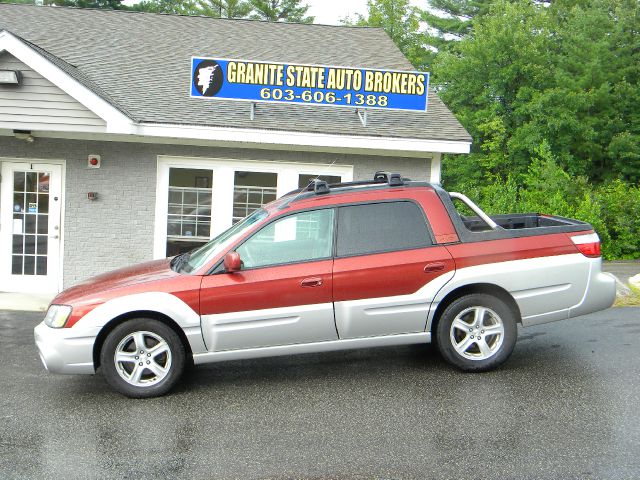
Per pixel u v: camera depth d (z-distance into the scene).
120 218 10.55
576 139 21.88
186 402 5.34
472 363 5.79
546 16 23.52
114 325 5.49
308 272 5.55
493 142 21.42
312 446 4.41
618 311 8.47
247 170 10.71
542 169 18.67
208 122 10.07
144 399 5.44
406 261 5.64
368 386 5.61
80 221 10.54
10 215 10.56
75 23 14.46
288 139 10.20
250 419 4.93
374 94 10.52
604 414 4.83
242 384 5.78
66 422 4.93
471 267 5.71
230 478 3.96
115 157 10.49
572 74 22.52
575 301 5.87
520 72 21.89
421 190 5.91
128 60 12.62
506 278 5.72
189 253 6.43
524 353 6.49
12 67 9.37
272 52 13.74
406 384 5.63
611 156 21.72
